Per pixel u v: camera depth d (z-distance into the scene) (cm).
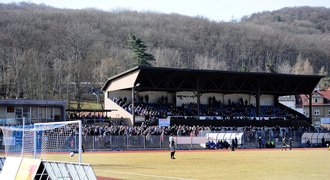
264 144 8306
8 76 13088
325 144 8819
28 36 19525
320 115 15262
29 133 4456
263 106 10681
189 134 7838
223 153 6588
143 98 9744
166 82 9350
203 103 10262
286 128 9206
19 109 8231
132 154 6303
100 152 6769
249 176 3359
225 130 8400
